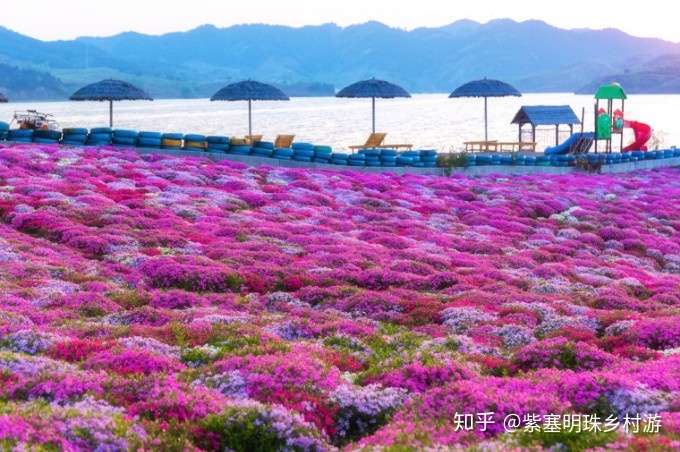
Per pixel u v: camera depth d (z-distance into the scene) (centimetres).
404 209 4628
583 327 2172
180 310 2252
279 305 2423
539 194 5509
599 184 6381
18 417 1087
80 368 1562
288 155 6250
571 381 1448
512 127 16738
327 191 5047
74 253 2952
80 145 5950
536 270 3178
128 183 4494
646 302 2711
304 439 1214
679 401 1345
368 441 1222
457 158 6656
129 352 1636
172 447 1124
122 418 1192
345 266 2936
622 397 1378
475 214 4638
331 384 1495
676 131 15612
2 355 1527
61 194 3906
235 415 1238
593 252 3928
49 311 2114
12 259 2686
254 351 1717
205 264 2811
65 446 1020
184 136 6084
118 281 2608
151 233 3262
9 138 5734
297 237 3488
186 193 4406
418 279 2800
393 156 6481
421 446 1131
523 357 1773
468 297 2519
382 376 1595
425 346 1917
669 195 5975
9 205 3578
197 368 1619
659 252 4025
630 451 1043
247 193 4550
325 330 2059
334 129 16062
